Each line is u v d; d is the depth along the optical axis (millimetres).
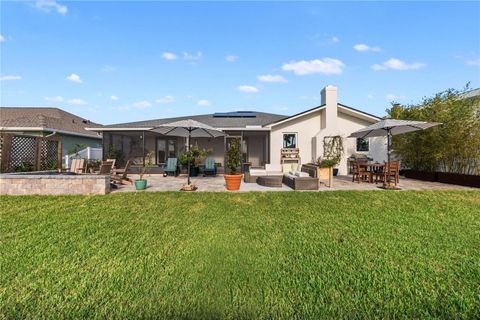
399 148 13820
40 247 4066
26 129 16812
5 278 3137
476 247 4094
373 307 2588
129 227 5117
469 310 2541
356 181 12203
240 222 5496
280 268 3385
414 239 4457
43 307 2596
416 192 8875
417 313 2504
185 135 11742
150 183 11625
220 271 3303
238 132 17500
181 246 4133
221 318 2439
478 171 10883
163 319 2424
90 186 8383
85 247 4086
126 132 17625
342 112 16719
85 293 2826
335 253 3861
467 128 10773
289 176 10703
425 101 12719
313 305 2617
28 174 9211
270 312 2510
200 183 11648
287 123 16828
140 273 3252
